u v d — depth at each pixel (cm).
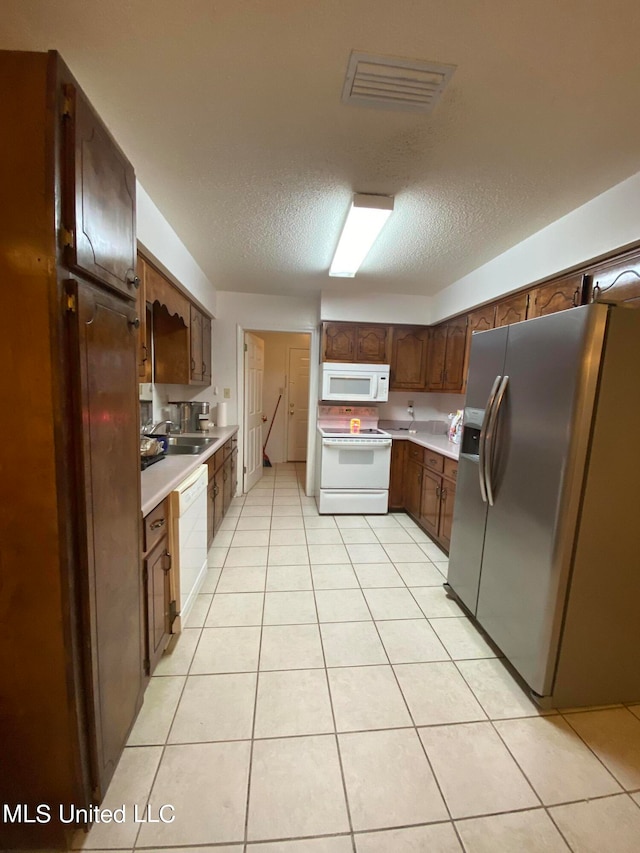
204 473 222
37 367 83
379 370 379
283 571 258
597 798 119
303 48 103
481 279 281
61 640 91
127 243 117
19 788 97
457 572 222
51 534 88
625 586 149
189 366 296
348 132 138
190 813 110
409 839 106
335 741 135
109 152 102
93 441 96
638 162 151
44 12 94
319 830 107
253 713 145
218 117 131
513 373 172
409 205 191
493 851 104
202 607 214
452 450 287
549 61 104
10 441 85
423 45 101
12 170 78
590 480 139
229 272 314
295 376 590
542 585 149
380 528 340
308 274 316
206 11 93
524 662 159
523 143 141
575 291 198
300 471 544
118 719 116
